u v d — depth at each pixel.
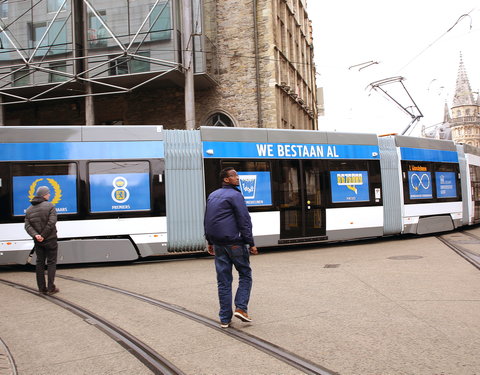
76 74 18.91
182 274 9.16
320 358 4.18
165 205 10.88
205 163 11.30
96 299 7.00
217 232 5.20
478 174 17.36
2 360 4.28
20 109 23.66
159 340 4.88
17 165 10.16
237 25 22.00
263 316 5.71
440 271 8.46
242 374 3.85
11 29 19.83
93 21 19.53
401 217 13.90
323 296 6.72
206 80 20.73
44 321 5.82
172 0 18.98
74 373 4.02
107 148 10.69
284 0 25.16
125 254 10.48
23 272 10.19
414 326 5.09
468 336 4.70
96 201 10.46
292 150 12.32
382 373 3.80
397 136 14.26
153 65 19.11
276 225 11.84
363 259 10.34
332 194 12.74
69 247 10.21
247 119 21.66
